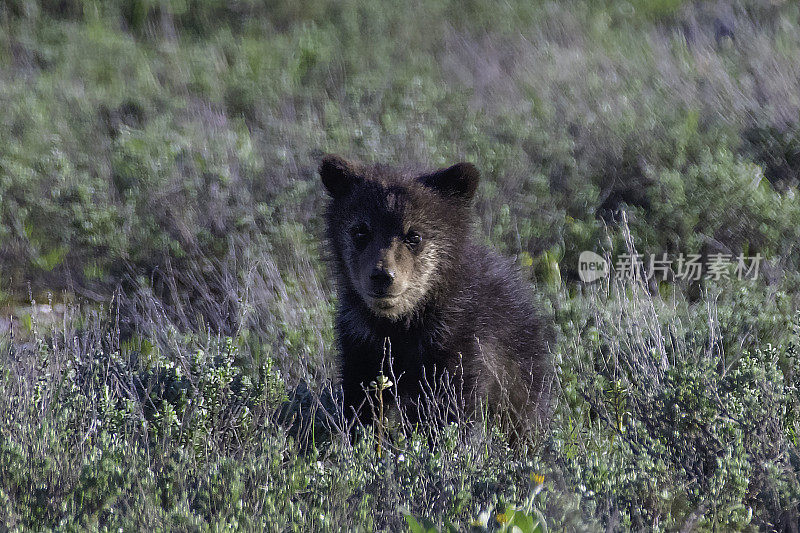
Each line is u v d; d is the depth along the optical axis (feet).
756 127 52.11
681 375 22.52
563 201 47.37
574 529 17.17
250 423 26.27
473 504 19.63
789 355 30.35
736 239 44.50
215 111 59.47
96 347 32.83
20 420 23.52
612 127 50.29
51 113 57.11
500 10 77.71
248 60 68.13
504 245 42.78
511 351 30.42
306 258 41.55
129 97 59.36
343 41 72.43
